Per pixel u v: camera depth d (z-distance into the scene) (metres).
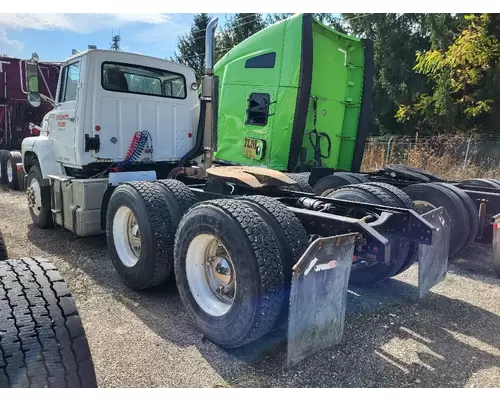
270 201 3.15
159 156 5.95
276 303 2.80
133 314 3.65
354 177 6.05
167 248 3.85
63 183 5.54
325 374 2.82
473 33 15.23
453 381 2.78
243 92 6.96
